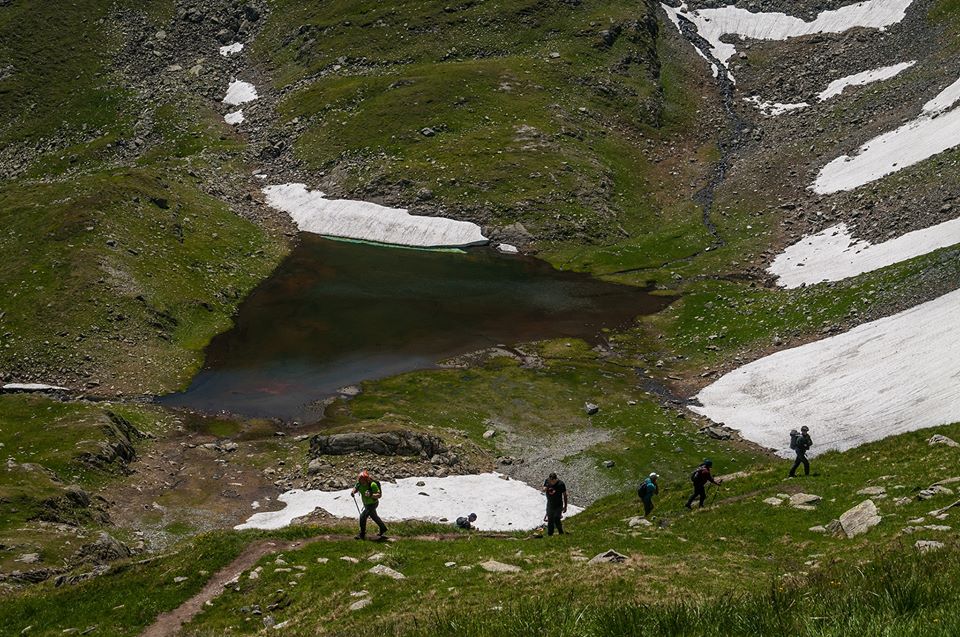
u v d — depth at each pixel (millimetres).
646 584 23891
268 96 152625
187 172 122062
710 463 39938
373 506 36125
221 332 84250
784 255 93938
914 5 154375
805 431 42000
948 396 52656
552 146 125000
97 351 74000
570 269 102000
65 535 42531
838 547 28188
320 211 118625
